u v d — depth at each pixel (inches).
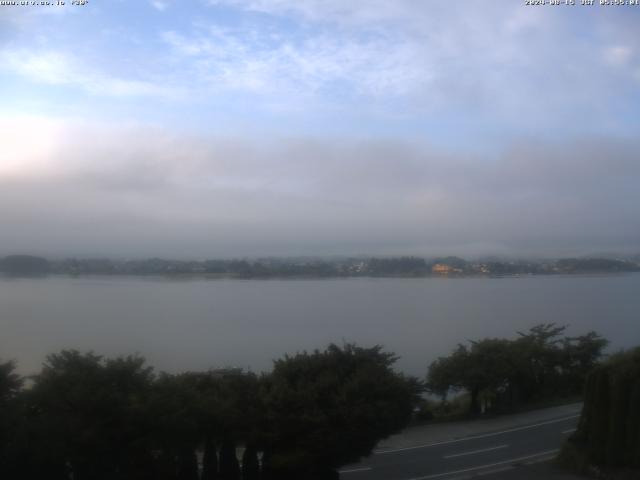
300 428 556.4
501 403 1061.8
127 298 2822.3
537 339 1224.2
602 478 608.7
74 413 479.2
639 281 4729.3
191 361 1467.8
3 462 434.6
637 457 596.1
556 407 1042.1
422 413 980.6
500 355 1052.5
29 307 2245.3
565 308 3048.7
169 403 499.5
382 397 585.6
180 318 2358.5
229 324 2293.3
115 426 486.0
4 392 463.2
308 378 609.0
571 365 1191.6
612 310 2942.9
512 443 815.1
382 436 585.6
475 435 866.1
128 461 494.3
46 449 443.8
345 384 588.1
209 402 530.9
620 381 617.3
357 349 652.7
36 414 481.4
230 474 561.6
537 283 4584.2
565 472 642.8
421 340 2021.4
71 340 1589.6
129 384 512.7
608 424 625.9
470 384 1015.6
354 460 587.5
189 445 524.1
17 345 1405.0
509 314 2778.1
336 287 4028.1
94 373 505.0
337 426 557.6
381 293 3767.2
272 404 563.5
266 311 2758.4
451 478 649.6
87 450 470.3
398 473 677.9
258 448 571.2
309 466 565.6
